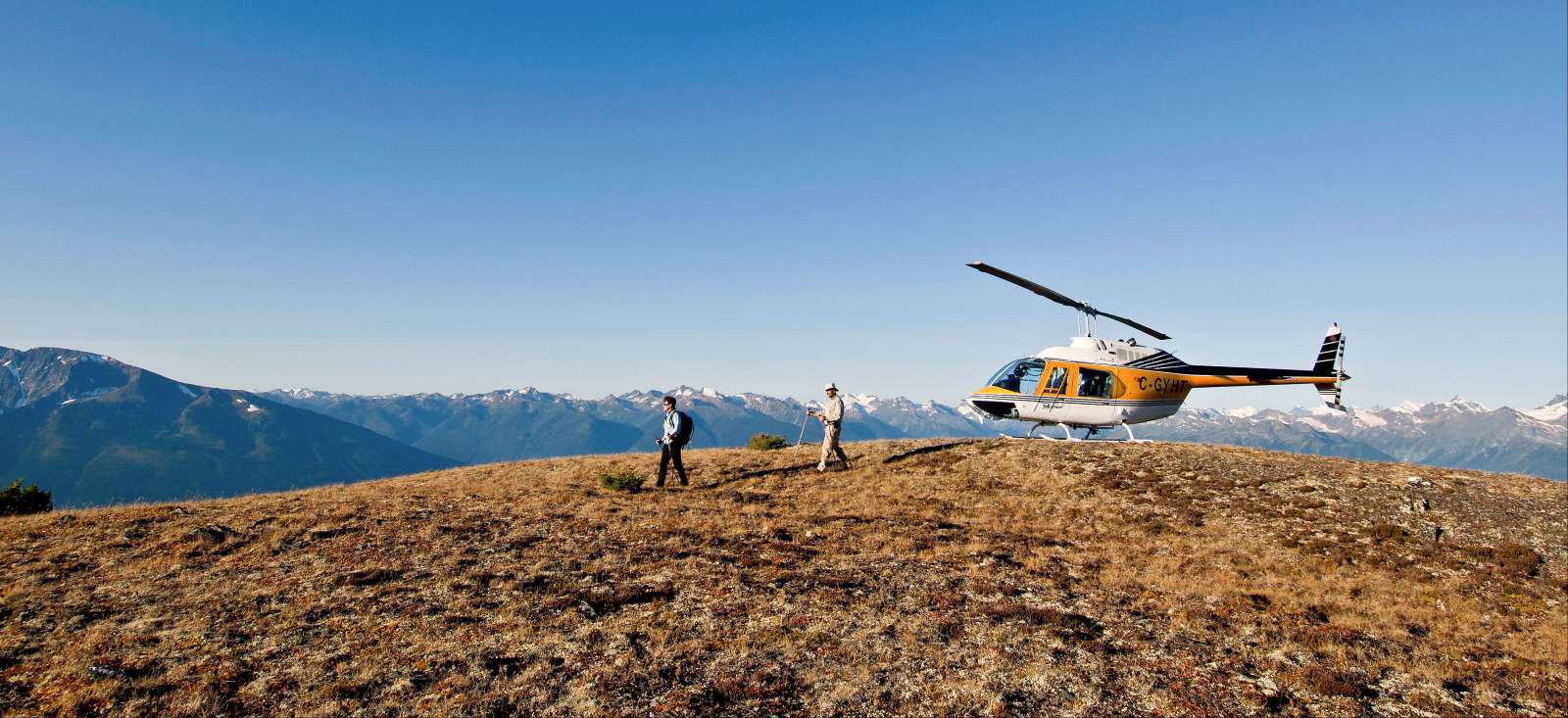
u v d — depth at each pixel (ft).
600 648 29.50
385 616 32.73
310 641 29.68
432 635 30.53
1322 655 34.12
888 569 44.27
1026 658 30.48
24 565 39.91
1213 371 90.48
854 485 72.23
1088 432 93.40
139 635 29.81
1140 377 87.97
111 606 33.47
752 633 31.89
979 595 39.70
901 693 26.68
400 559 42.63
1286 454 78.64
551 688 25.80
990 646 31.68
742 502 64.80
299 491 71.82
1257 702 27.91
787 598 37.09
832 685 27.04
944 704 25.86
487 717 23.54
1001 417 94.73
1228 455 77.71
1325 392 89.20
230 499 65.36
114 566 40.27
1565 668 34.88
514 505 61.26
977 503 65.67
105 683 24.86
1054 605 38.75
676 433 71.41
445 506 59.72
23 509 58.59
